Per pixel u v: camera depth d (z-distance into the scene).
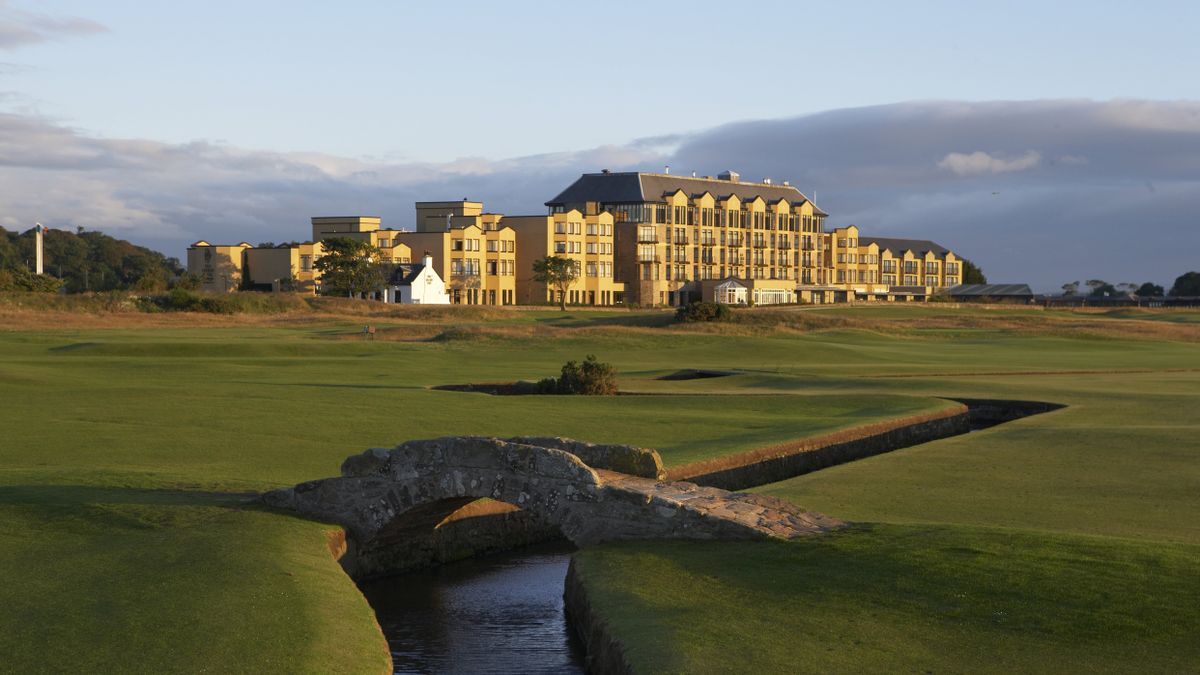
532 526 27.45
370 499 22.72
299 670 14.74
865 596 17.38
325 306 129.38
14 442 33.78
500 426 40.75
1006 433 40.28
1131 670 14.30
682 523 20.84
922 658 14.91
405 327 100.56
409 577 23.84
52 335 87.12
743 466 32.97
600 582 18.73
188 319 112.25
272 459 31.80
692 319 110.12
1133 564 18.11
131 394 46.97
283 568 19.12
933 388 58.75
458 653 18.97
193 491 25.25
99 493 24.39
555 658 18.61
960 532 20.48
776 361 81.25
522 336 88.81
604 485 21.34
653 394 53.91
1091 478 30.17
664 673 14.48
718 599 17.55
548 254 194.75
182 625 16.08
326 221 197.00
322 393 49.12
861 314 153.12
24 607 16.73
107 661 14.70
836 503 26.33
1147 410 48.47
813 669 14.57
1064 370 73.12
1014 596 16.94
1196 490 28.02
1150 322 130.50
